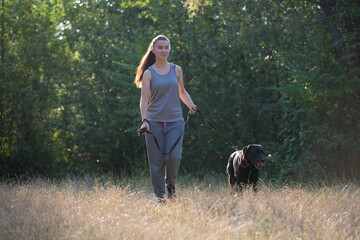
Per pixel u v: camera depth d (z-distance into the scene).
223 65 13.70
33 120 13.30
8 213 4.66
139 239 3.60
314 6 10.53
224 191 6.27
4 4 13.25
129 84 12.63
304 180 9.82
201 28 13.12
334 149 9.77
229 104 13.73
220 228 3.88
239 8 10.74
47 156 13.40
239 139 14.02
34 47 13.17
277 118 13.09
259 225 4.05
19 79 13.12
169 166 5.43
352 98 9.70
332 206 5.07
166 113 5.43
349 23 10.26
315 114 9.93
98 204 5.08
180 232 3.78
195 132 13.60
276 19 10.55
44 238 3.66
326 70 9.73
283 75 11.63
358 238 3.87
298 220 4.37
